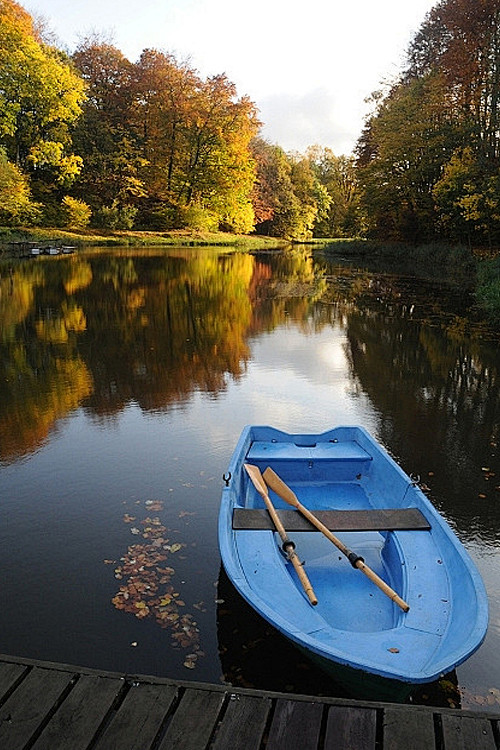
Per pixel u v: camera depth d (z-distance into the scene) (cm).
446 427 674
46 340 1078
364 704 235
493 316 1359
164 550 408
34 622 333
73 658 305
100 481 516
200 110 3941
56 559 396
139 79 3925
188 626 329
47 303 1471
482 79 2030
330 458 486
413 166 2573
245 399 757
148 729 221
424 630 276
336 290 1833
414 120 2509
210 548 410
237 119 4050
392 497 434
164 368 902
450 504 494
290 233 5531
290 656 306
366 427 669
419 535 358
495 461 583
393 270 2480
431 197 2488
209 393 780
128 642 316
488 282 1622
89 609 344
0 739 216
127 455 573
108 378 844
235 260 2933
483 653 314
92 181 3728
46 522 446
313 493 471
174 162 4122
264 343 1088
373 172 2816
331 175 6531
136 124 3975
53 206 3478
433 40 2717
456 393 802
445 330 1212
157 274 2150
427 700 281
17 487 505
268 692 241
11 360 938
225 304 1531
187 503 476
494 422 692
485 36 1931
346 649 260
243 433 509
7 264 2292
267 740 218
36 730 220
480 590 280
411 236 2836
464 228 2202
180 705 233
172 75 3828
